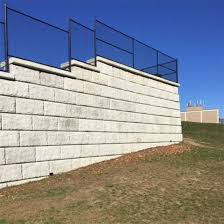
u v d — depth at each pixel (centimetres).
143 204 1043
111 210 991
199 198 1104
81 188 1196
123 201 1066
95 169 1478
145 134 1955
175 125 2241
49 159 1395
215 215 967
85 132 1570
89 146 1584
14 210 1004
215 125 3775
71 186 1227
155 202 1062
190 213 980
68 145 1481
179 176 1349
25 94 1325
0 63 1295
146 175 1355
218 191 1176
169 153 1805
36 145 1348
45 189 1203
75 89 1539
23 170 1296
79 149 1531
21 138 1298
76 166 1509
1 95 1245
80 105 1556
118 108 1775
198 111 6619
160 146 2044
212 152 1881
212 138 2747
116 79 1780
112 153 1709
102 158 1650
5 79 1262
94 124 1622
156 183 1252
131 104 1869
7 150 1249
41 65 1387
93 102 1628
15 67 1298
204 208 1018
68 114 1494
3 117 1245
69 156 1480
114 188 1189
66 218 933
